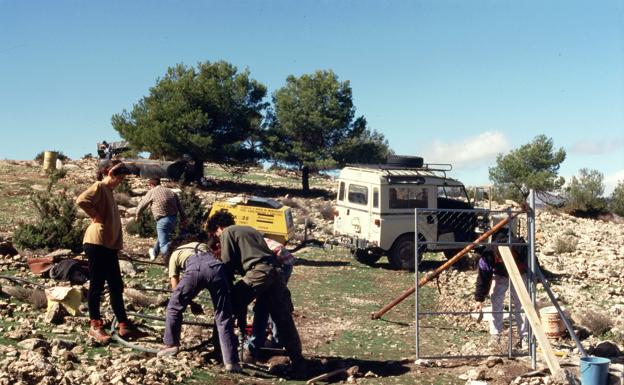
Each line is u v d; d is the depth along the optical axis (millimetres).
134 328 8180
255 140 40594
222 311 7363
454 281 16422
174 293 7414
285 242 17375
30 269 11656
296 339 7672
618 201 38844
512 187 40938
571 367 8148
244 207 17328
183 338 8516
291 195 39406
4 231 17547
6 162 34844
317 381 7457
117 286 8023
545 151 40375
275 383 7258
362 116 41906
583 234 28953
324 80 40656
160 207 13477
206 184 38094
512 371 7934
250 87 39562
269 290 7656
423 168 18766
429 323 11758
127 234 19109
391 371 8117
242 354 7781
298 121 39750
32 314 8789
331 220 28297
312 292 14297
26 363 6434
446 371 8234
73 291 8773
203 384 6809
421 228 17781
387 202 17656
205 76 38875
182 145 36062
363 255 18438
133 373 6609
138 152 38062
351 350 9367
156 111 36938
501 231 9281
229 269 7664
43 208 15359
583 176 38781
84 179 31016
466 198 18703
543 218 33094
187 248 7508
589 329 11008
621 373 7469
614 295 15516
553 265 19219
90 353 7398
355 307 12984
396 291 15062
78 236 14750
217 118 38156
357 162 41188
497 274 9281
